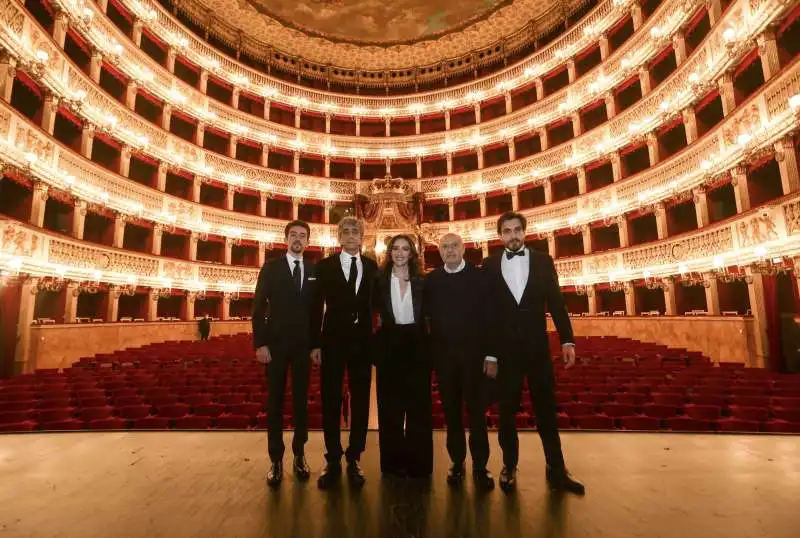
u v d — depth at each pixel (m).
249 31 28.14
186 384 9.22
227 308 23.16
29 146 13.09
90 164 16.55
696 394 7.68
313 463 3.32
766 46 12.16
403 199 26.50
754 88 14.60
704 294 17.20
